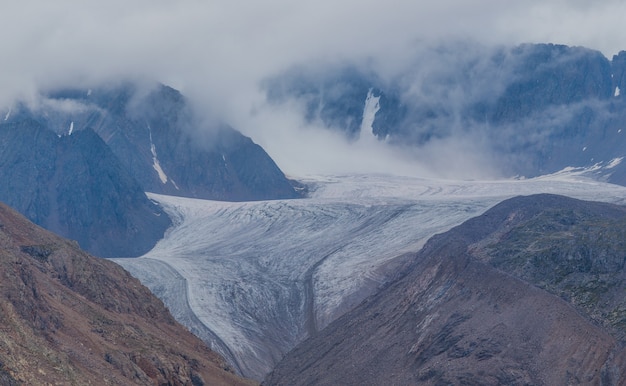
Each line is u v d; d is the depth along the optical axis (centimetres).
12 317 16262
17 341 15538
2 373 14175
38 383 14600
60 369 15638
